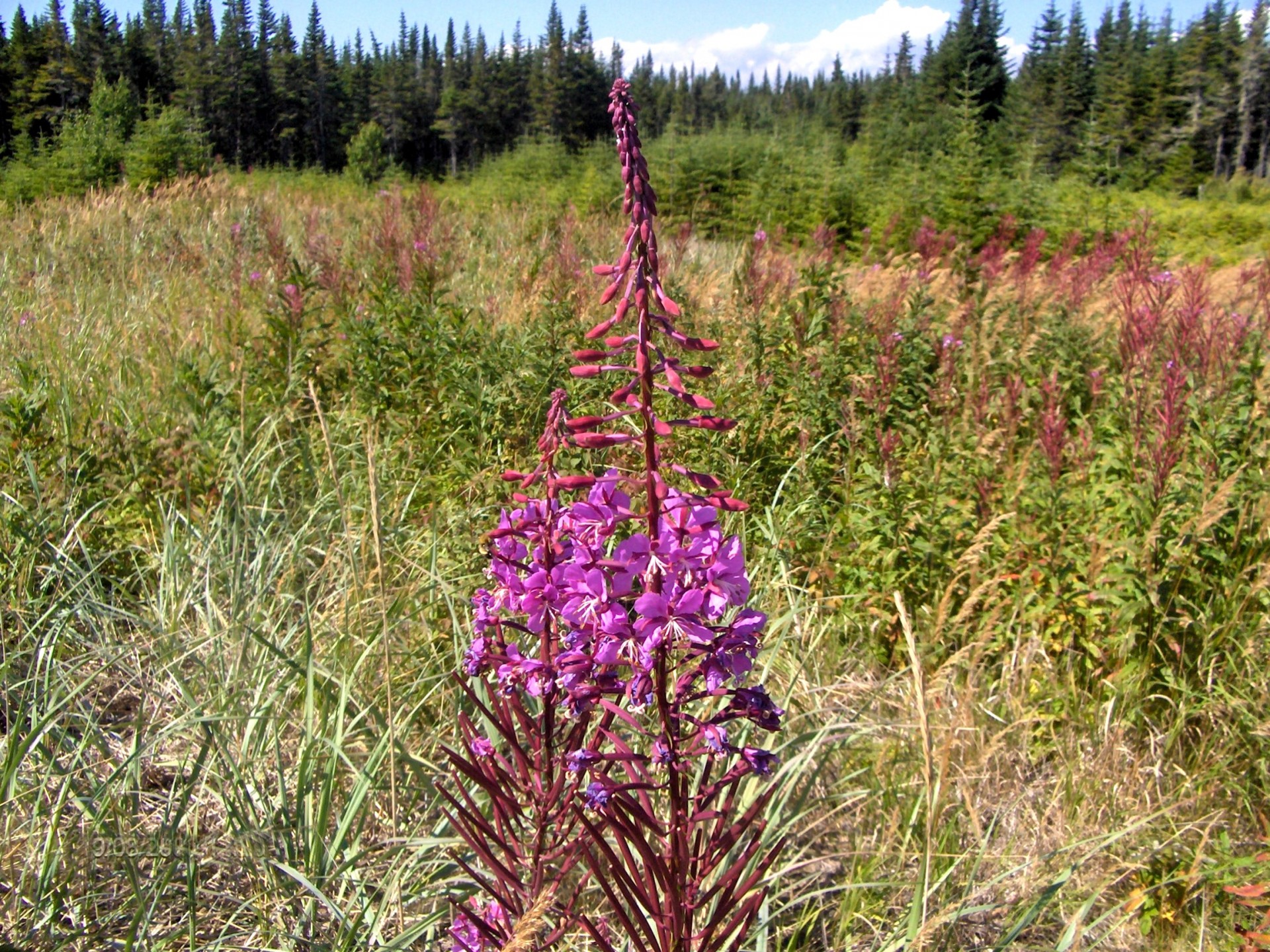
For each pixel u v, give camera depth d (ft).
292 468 17.67
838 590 15.20
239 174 79.46
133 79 244.22
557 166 81.10
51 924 8.39
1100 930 10.10
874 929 9.53
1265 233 64.18
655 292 5.32
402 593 13.17
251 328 24.07
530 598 6.46
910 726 11.19
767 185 62.08
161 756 10.95
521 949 5.72
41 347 21.30
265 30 247.91
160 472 16.55
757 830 7.92
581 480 5.66
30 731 10.24
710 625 5.70
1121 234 36.22
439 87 304.09
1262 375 18.79
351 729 9.95
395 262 28.04
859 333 22.48
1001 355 22.91
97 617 13.05
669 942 6.21
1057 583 13.74
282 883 8.94
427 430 18.57
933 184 53.57
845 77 413.59
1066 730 12.78
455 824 7.07
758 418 18.03
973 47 149.89
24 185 66.59
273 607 12.80
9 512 14.42
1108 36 222.48
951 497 15.88
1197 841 10.68
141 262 34.32
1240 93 159.43
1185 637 13.57
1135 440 15.46
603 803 5.78
